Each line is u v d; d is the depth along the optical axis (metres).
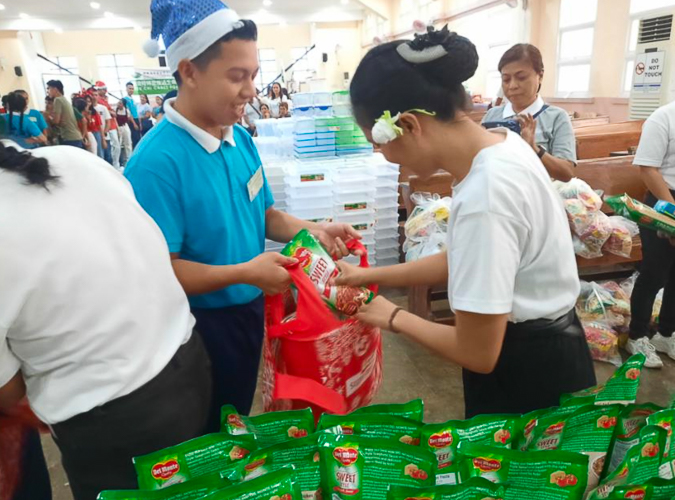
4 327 0.73
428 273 1.21
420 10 13.24
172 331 0.96
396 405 0.91
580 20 7.95
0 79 15.51
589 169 2.88
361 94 0.88
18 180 0.78
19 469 1.08
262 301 1.47
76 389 0.83
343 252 1.35
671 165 2.25
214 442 0.80
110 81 18.67
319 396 1.02
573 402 0.89
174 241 1.17
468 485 0.71
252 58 1.14
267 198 1.53
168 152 1.16
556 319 0.98
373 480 0.78
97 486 0.91
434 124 0.87
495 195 0.81
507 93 2.38
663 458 0.83
